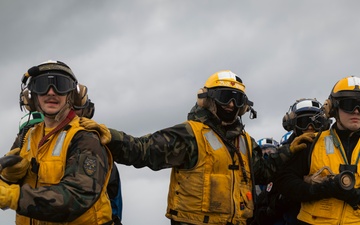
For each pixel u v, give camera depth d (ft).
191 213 20.34
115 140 18.79
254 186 20.99
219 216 20.26
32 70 16.51
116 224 21.66
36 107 17.10
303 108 24.67
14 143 18.26
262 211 24.80
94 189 15.57
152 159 19.63
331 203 20.04
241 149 21.08
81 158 15.71
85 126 16.39
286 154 21.43
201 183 20.26
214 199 20.18
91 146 16.02
